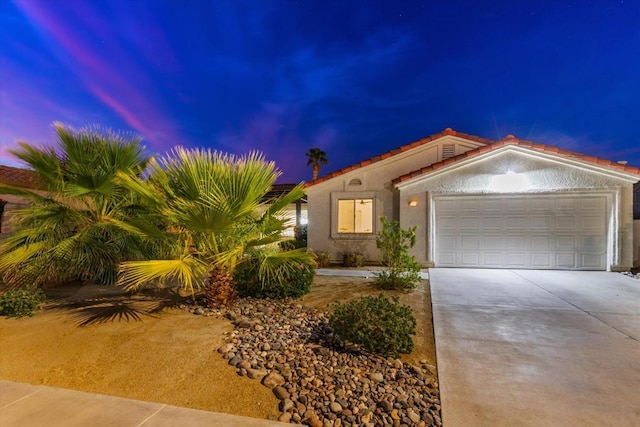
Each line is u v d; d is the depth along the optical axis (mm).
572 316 5777
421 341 4758
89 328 5062
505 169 10945
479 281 8961
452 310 6180
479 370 3760
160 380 3566
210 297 6012
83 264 7238
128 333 4844
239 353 4152
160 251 6285
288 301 6668
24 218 7660
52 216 7492
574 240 10727
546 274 10039
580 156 10414
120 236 6910
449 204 11516
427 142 12523
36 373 3734
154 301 6723
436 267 11445
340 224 12758
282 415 2924
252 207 5648
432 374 3756
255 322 5184
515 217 11102
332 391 3297
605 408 2982
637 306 6406
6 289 8109
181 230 5965
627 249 10305
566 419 2824
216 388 3406
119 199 7816
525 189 10805
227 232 5574
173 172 5578
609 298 7043
